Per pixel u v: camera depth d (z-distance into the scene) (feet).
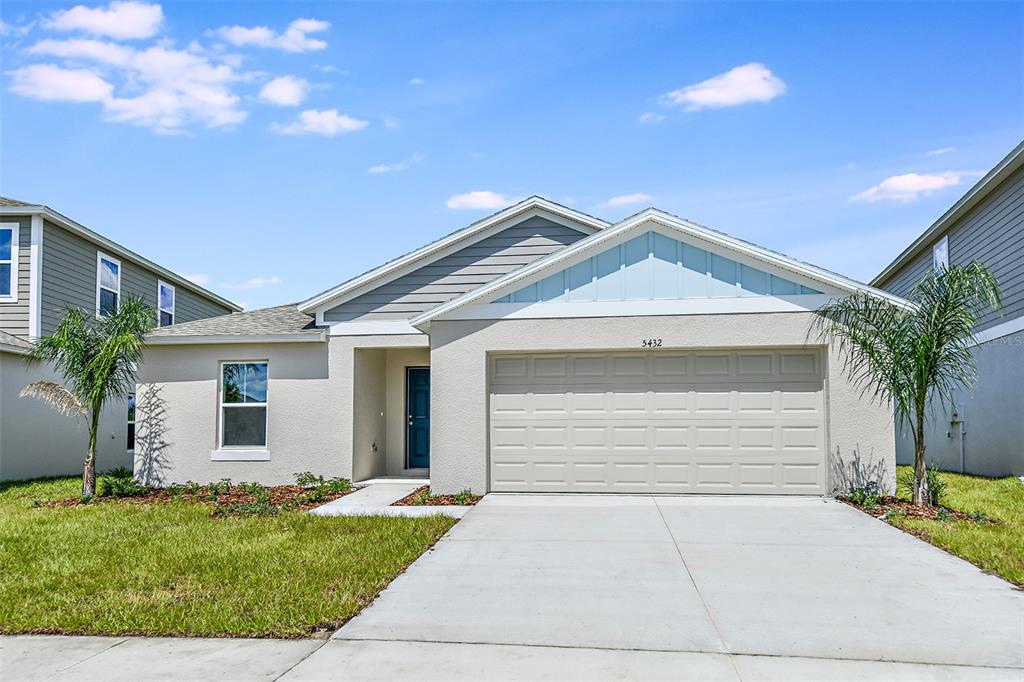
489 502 37.70
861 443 37.58
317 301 47.78
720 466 39.24
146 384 48.96
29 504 40.83
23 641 18.38
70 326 44.21
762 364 39.22
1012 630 18.61
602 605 20.84
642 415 39.93
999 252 50.01
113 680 15.79
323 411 47.37
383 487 45.32
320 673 16.11
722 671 16.12
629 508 35.55
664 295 39.34
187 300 81.51
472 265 48.21
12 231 56.39
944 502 37.35
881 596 21.48
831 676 15.84
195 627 18.99
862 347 35.99
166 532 31.12
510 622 19.47
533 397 40.86
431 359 40.83
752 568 24.62
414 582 23.29
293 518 33.76
